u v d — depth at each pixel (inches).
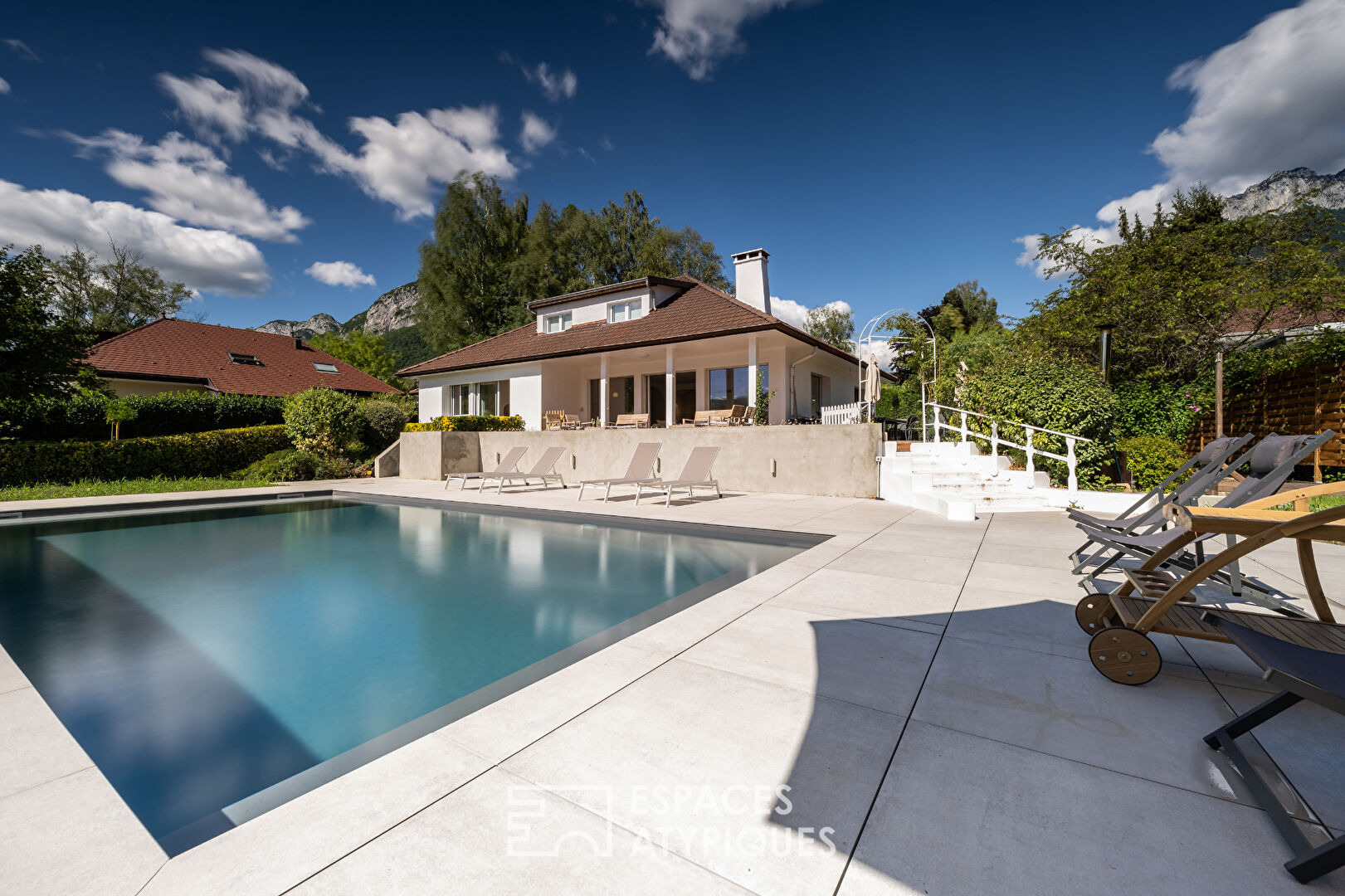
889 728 83.9
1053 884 52.7
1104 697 93.5
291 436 695.1
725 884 53.4
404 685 128.4
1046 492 345.7
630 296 729.6
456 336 1291.8
